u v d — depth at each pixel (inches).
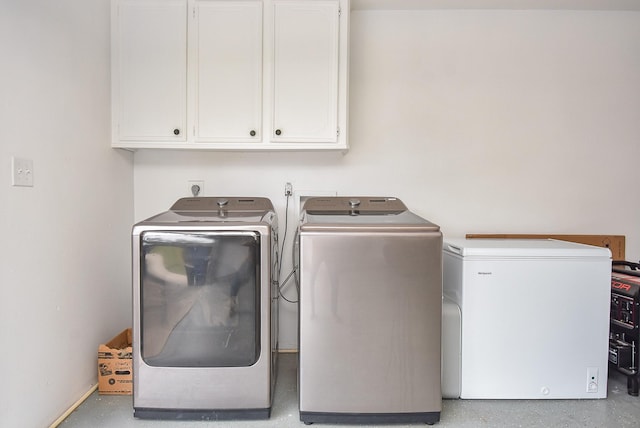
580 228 101.6
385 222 70.7
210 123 87.5
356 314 67.9
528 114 100.5
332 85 87.3
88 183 78.5
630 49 100.3
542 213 101.2
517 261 76.2
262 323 69.5
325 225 68.1
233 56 87.0
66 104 71.2
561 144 100.9
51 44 67.0
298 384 69.7
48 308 66.1
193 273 68.3
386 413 68.9
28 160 61.4
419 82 99.8
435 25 99.3
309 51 87.0
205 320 68.9
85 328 77.4
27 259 61.2
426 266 67.9
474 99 100.1
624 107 101.0
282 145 87.9
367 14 99.1
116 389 78.3
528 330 76.7
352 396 68.7
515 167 100.9
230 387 69.7
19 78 59.6
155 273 68.2
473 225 101.1
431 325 68.4
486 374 77.1
